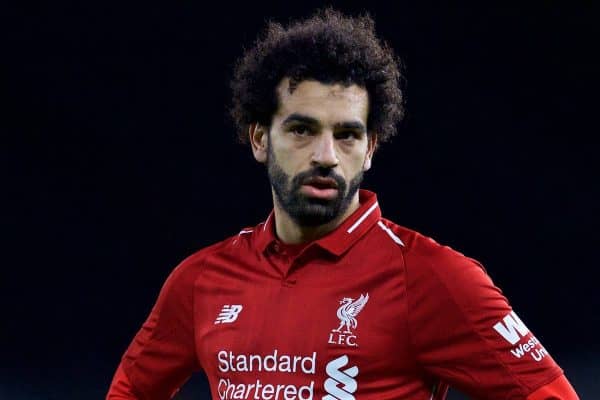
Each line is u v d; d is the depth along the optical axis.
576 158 32.47
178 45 32.03
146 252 32.16
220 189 32.66
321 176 10.34
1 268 31.31
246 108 11.66
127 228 32.19
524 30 32.31
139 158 32.41
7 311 30.92
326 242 10.73
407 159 32.69
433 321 10.16
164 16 31.83
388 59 11.46
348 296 10.48
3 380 29.48
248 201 32.66
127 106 32.19
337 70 10.45
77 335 31.08
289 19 30.66
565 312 31.78
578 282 31.94
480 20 32.28
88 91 31.97
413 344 10.22
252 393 10.48
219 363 10.89
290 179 10.52
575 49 32.28
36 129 31.84
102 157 32.22
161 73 32.19
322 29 11.02
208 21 31.84
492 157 32.62
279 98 10.68
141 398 12.33
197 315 11.52
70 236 31.88
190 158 32.56
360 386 10.17
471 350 10.05
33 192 31.84
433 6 32.09
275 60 10.78
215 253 11.70
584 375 29.81
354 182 10.58
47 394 29.39
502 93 32.53
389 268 10.46
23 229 31.64
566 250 32.28
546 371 9.98
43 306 31.12
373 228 10.95
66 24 31.64
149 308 31.77
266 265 11.11
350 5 31.69
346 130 10.47
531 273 32.22
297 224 10.88
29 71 31.56
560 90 32.47
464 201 32.69
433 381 10.52
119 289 31.80
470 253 32.56
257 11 31.67
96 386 29.78
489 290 10.18
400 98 12.22
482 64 32.47
